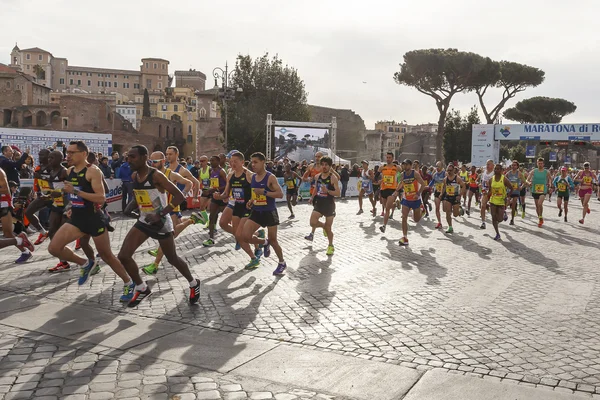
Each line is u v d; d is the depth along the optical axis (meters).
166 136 79.88
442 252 9.76
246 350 4.39
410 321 5.34
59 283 6.79
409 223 14.84
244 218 7.91
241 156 8.12
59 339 4.62
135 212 5.70
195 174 17.11
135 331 4.86
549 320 5.42
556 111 59.34
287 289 6.66
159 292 6.41
